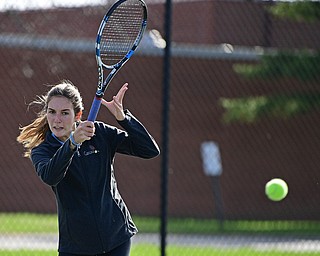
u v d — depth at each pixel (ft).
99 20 126.31
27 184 132.67
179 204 139.33
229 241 102.89
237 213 137.28
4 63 127.85
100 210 40.88
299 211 127.03
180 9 141.18
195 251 91.25
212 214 139.74
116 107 41.91
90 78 128.36
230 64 138.10
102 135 41.78
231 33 135.44
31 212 132.46
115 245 41.50
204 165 120.16
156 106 134.62
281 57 115.65
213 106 139.44
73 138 36.86
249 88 136.36
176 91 137.69
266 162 133.69
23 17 122.72
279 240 102.99
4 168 131.23
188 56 135.74
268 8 119.75
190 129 139.74
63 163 37.19
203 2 137.08
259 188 134.72
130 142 42.68
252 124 135.95
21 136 41.86
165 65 69.77
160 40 129.49
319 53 112.47
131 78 132.77
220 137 139.74
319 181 122.42
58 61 128.06
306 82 119.34
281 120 130.72
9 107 129.18
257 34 126.11
